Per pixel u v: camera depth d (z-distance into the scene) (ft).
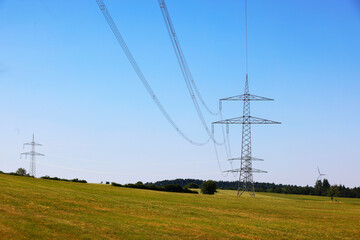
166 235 108.06
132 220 128.67
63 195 183.93
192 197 295.07
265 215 190.80
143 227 116.67
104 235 98.22
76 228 102.27
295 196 592.19
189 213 166.61
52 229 97.45
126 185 388.37
